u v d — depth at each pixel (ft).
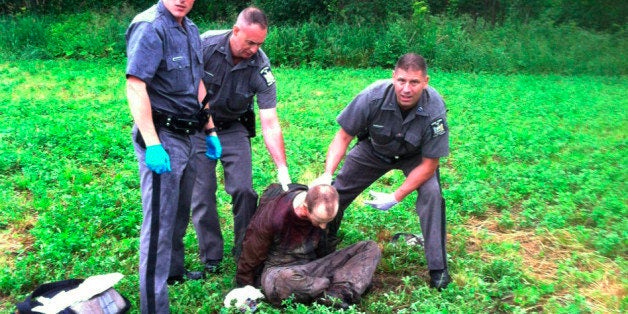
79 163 25.17
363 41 62.49
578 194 22.44
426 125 14.76
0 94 40.01
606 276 16.55
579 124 36.42
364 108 15.17
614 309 14.83
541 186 23.72
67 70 52.44
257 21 14.46
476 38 65.82
